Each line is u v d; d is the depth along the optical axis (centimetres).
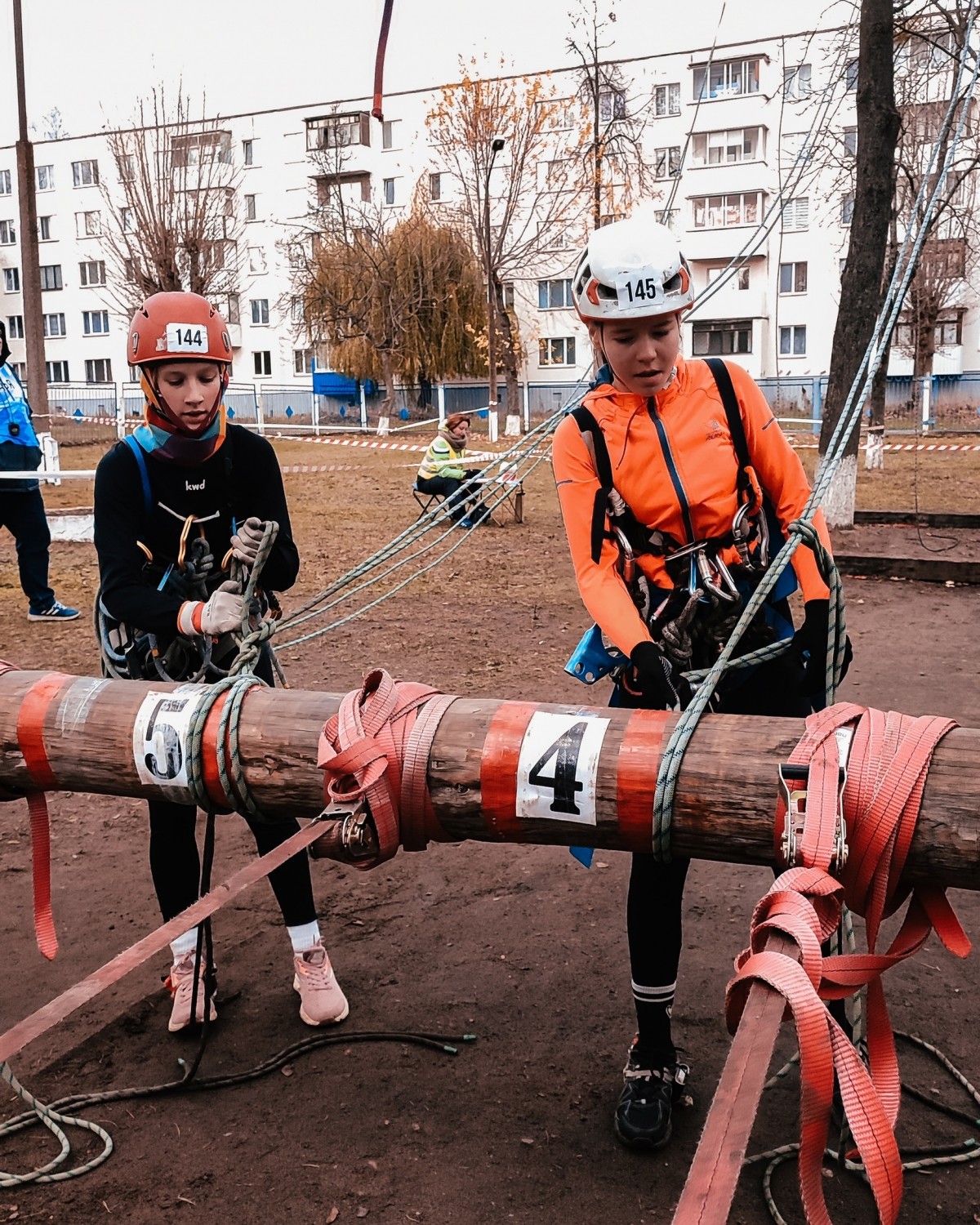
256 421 3403
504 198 3247
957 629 695
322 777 181
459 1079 243
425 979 289
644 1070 222
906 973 285
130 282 2994
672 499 208
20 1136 228
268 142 4309
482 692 566
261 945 313
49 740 198
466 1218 199
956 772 149
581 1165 213
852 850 151
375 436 3155
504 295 3788
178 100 2775
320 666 626
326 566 962
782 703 218
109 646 245
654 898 217
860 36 899
